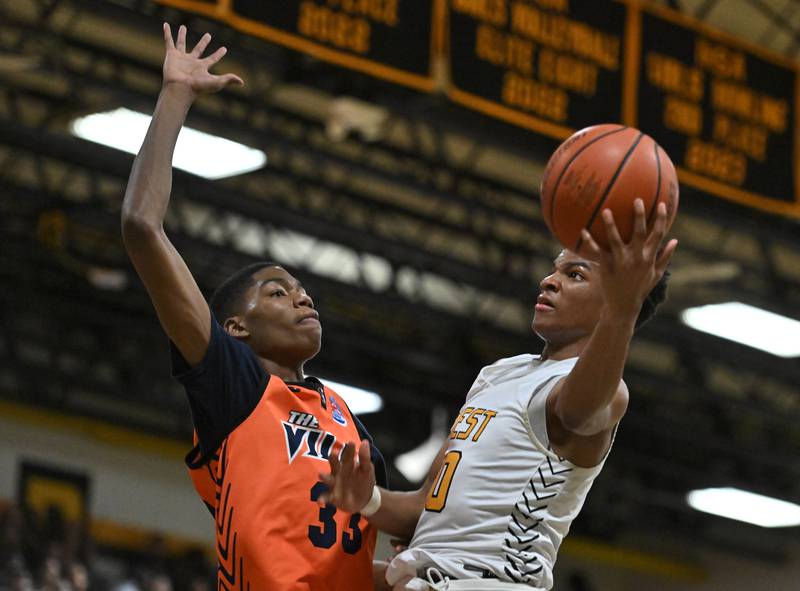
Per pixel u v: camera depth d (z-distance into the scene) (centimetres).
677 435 2219
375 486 480
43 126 1580
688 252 1892
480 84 1193
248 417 465
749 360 2008
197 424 468
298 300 501
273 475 461
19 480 1973
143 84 1555
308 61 1391
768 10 1563
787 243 1778
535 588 440
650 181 417
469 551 443
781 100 1387
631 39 1287
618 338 406
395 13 1160
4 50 1434
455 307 2028
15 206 1723
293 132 1648
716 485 2378
